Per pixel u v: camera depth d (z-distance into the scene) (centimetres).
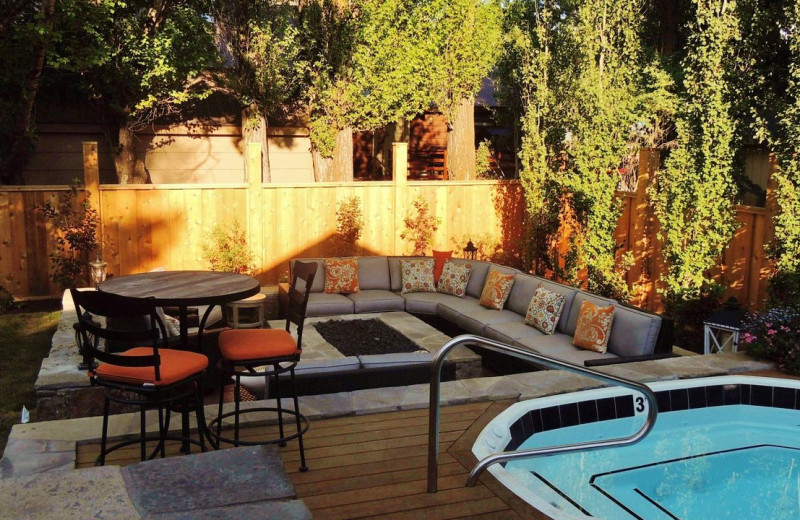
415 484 388
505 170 1808
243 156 1508
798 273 716
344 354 734
